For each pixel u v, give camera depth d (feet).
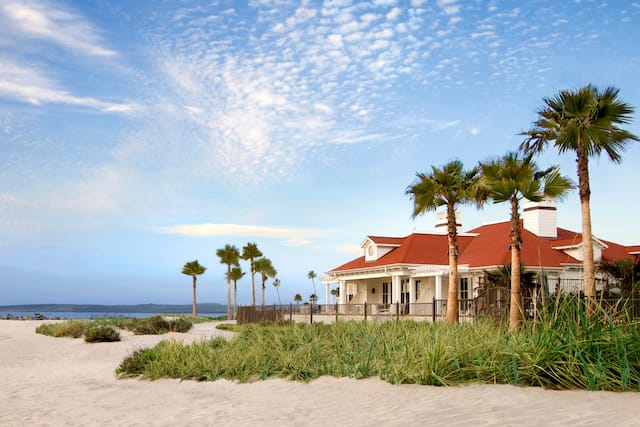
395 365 32.78
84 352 67.67
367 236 144.36
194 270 250.57
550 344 28.02
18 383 45.16
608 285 69.36
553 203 123.85
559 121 59.72
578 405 22.11
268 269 269.44
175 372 43.65
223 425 25.82
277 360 42.01
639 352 26.53
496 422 20.56
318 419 25.05
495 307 63.05
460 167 79.15
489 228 138.51
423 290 128.67
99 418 29.78
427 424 21.57
